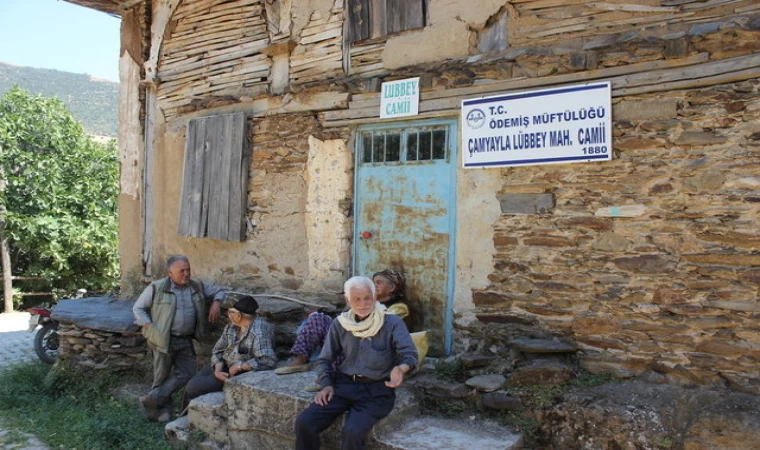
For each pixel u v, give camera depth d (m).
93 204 12.99
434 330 5.13
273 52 6.16
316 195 5.86
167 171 7.17
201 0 6.85
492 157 4.72
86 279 13.11
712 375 3.93
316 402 3.88
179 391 5.78
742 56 3.81
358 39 5.57
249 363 4.97
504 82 4.67
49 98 13.65
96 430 5.16
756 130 3.78
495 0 4.75
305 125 5.93
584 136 4.31
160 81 7.25
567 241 4.44
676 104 4.03
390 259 5.41
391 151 5.40
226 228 6.36
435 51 5.09
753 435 3.42
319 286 5.85
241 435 4.47
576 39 4.42
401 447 3.76
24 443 5.00
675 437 3.63
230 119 6.37
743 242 3.82
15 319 11.77
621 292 4.23
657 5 4.12
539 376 4.21
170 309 5.58
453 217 5.03
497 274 4.75
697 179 3.97
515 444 3.88
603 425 3.80
